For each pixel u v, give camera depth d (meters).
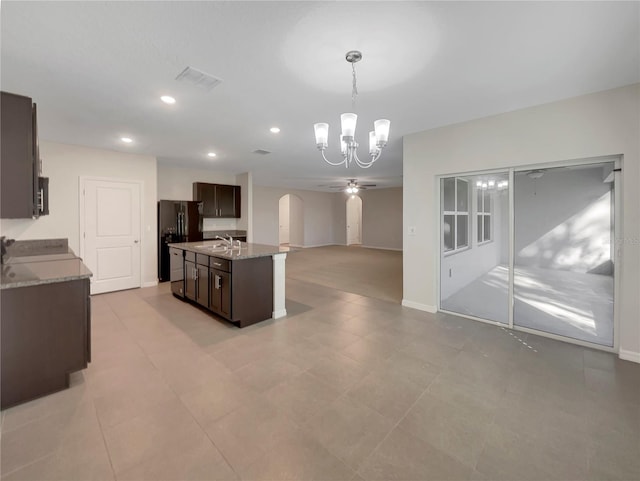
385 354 2.75
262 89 2.62
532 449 1.63
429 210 3.86
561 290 3.06
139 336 3.14
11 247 3.82
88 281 2.28
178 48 2.00
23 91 2.64
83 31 1.81
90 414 1.90
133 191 5.12
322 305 4.28
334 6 1.60
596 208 2.85
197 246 4.32
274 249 3.99
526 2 1.56
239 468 1.50
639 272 2.57
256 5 1.59
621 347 2.67
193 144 4.52
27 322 2.04
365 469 1.50
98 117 3.31
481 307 3.61
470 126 3.43
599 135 2.68
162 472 1.47
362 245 11.89
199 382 2.28
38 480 1.42
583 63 2.20
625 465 1.52
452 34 1.85
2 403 1.95
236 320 3.37
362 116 3.29
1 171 2.00
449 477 1.45
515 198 3.29
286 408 1.97
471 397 2.10
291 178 8.43
